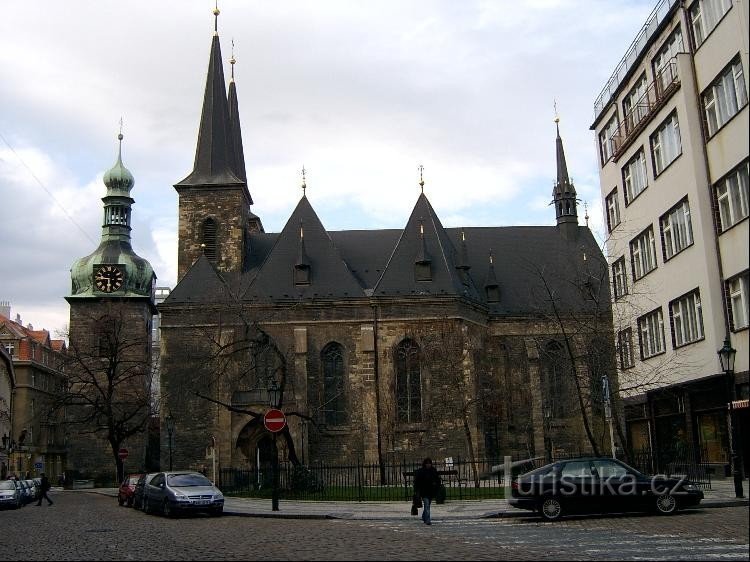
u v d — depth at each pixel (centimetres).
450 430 5641
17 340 10912
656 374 3928
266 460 5684
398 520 2783
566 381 6003
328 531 2362
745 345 3434
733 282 3562
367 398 5653
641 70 4525
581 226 7288
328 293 5881
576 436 6106
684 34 3909
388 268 6000
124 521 3075
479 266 6856
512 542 1944
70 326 8106
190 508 3200
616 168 4909
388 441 5606
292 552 1784
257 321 5519
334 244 6306
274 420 3375
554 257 6975
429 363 5744
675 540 1862
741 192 3434
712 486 3331
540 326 6359
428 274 5928
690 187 3806
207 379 5575
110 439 7088
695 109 3797
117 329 7544
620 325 4519
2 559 1784
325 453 5647
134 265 8325
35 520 3294
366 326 5803
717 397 3644
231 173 6650
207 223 6488
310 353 5772
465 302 5953
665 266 4184
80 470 8050
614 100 4938
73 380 7625
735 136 3431
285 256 6062
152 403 8719
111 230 8619
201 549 1912
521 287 6700
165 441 5638
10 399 10075
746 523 2153
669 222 4138
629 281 4716
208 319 5744
